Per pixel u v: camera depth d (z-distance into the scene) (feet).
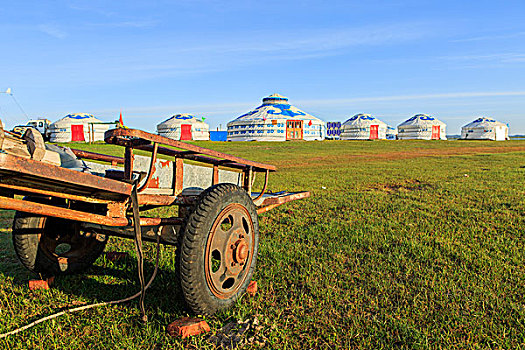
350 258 16.96
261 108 276.21
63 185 8.73
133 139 10.22
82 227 13.43
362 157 104.63
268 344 10.09
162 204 11.47
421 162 82.33
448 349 9.95
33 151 9.11
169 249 18.08
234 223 11.79
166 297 12.64
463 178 48.08
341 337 10.57
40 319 11.04
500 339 10.37
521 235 20.54
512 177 48.16
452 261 16.51
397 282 14.28
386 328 10.98
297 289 13.78
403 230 21.48
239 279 12.16
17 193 10.14
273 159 98.02
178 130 255.09
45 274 13.92
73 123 216.74
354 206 29.19
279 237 20.54
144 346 9.97
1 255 17.87
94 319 11.29
